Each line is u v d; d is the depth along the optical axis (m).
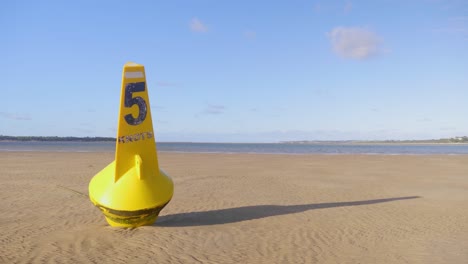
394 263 6.60
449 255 7.06
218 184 16.34
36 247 7.10
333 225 9.16
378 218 10.03
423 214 10.63
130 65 8.04
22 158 31.89
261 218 9.79
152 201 8.09
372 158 37.16
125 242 7.36
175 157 35.91
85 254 6.70
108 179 8.17
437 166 27.78
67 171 20.88
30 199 12.38
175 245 7.23
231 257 6.69
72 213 10.30
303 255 6.90
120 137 7.97
